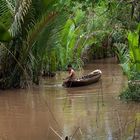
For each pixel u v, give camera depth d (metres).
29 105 14.06
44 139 9.61
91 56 34.25
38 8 17.30
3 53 17.88
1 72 18.06
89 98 15.15
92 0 12.20
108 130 10.04
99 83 19.52
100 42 32.53
